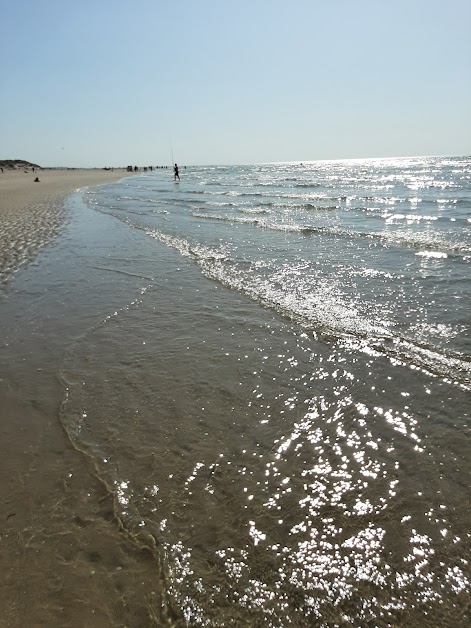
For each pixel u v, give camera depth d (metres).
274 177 63.38
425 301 7.09
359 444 3.73
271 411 4.25
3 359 5.47
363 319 6.45
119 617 2.33
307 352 5.48
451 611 2.33
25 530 2.90
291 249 11.41
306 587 2.48
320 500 3.12
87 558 2.68
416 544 2.73
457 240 11.90
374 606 2.37
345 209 20.61
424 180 46.91
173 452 3.67
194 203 25.05
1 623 2.29
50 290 8.26
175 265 10.02
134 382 4.84
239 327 6.31
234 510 3.05
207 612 2.35
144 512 3.04
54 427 4.04
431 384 4.62
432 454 3.58
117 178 69.94
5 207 22.56
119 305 7.34
